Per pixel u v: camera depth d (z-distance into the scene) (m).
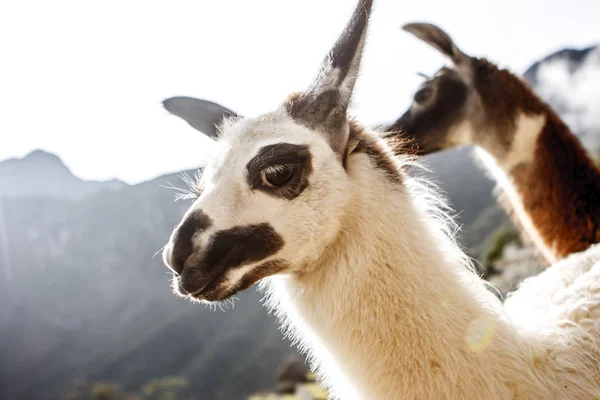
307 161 0.67
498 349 0.62
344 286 0.66
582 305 0.72
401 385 0.62
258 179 0.67
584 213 1.35
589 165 1.41
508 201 1.59
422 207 0.74
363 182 0.69
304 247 0.67
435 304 0.63
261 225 0.67
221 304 0.83
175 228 0.69
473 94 1.49
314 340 0.72
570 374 0.64
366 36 0.68
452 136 1.52
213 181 0.70
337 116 0.70
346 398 0.70
